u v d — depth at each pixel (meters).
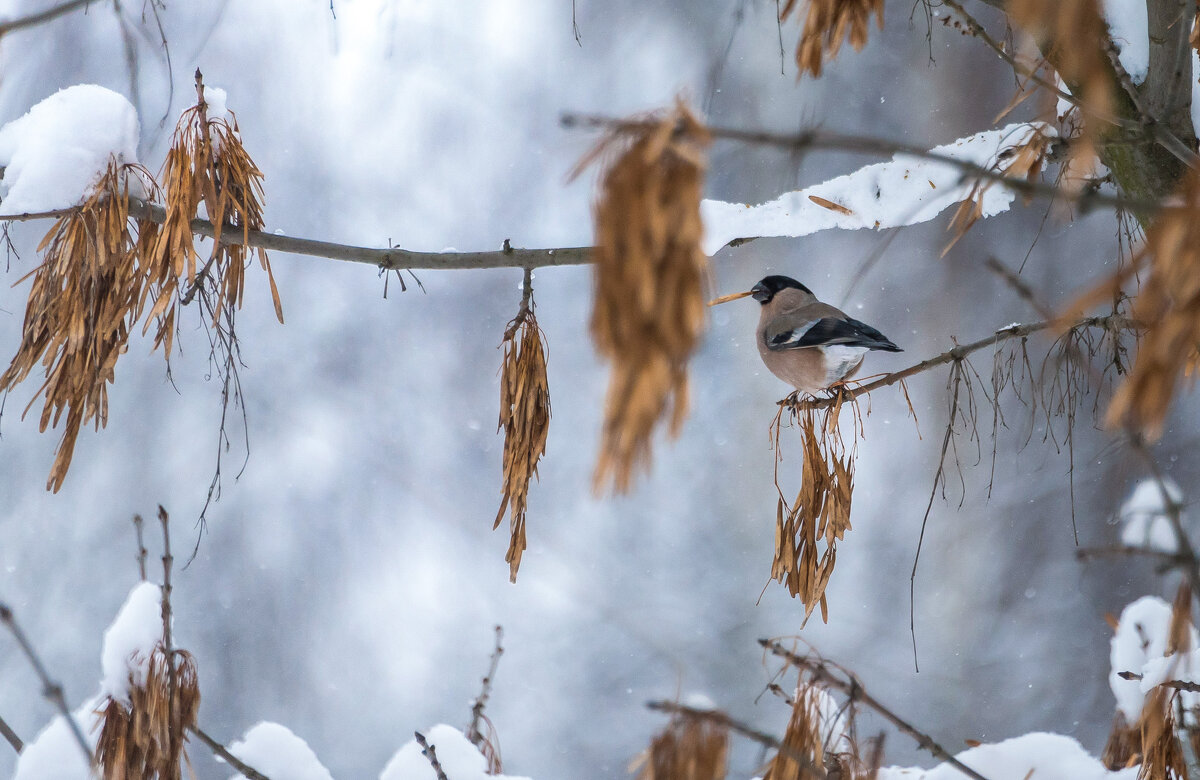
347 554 15.00
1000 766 4.09
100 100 4.57
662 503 15.23
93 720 4.36
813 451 4.89
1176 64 3.85
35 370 13.84
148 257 4.53
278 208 15.27
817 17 3.44
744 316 15.27
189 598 14.34
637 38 15.05
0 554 13.94
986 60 13.76
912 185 5.62
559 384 15.70
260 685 14.22
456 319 15.79
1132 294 4.37
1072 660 12.88
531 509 15.42
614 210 1.83
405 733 14.01
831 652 13.71
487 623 14.77
